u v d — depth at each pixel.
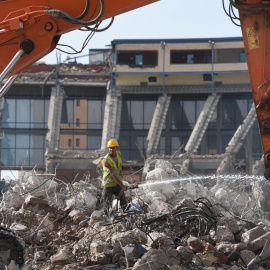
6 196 22.47
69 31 13.52
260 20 12.46
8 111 101.75
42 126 102.06
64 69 102.38
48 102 102.56
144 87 101.25
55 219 19.53
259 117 12.48
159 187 24.02
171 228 16.31
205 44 100.19
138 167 97.44
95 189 26.72
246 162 92.75
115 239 15.01
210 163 89.12
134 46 100.62
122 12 13.33
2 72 13.08
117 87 101.38
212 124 102.06
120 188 19.16
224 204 26.19
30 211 20.31
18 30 13.19
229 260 14.60
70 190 27.48
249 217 25.94
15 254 12.66
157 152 101.62
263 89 12.41
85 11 13.14
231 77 101.00
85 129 103.50
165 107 101.00
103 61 110.00
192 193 25.19
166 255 13.32
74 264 13.91
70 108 103.69
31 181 28.11
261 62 12.44
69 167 91.69
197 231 16.14
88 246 15.39
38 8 13.27
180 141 101.94
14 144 101.62
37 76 100.94
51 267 14.16
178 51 101.69
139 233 15.16
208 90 100.44
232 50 100.06
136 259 13.92
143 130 102.19
